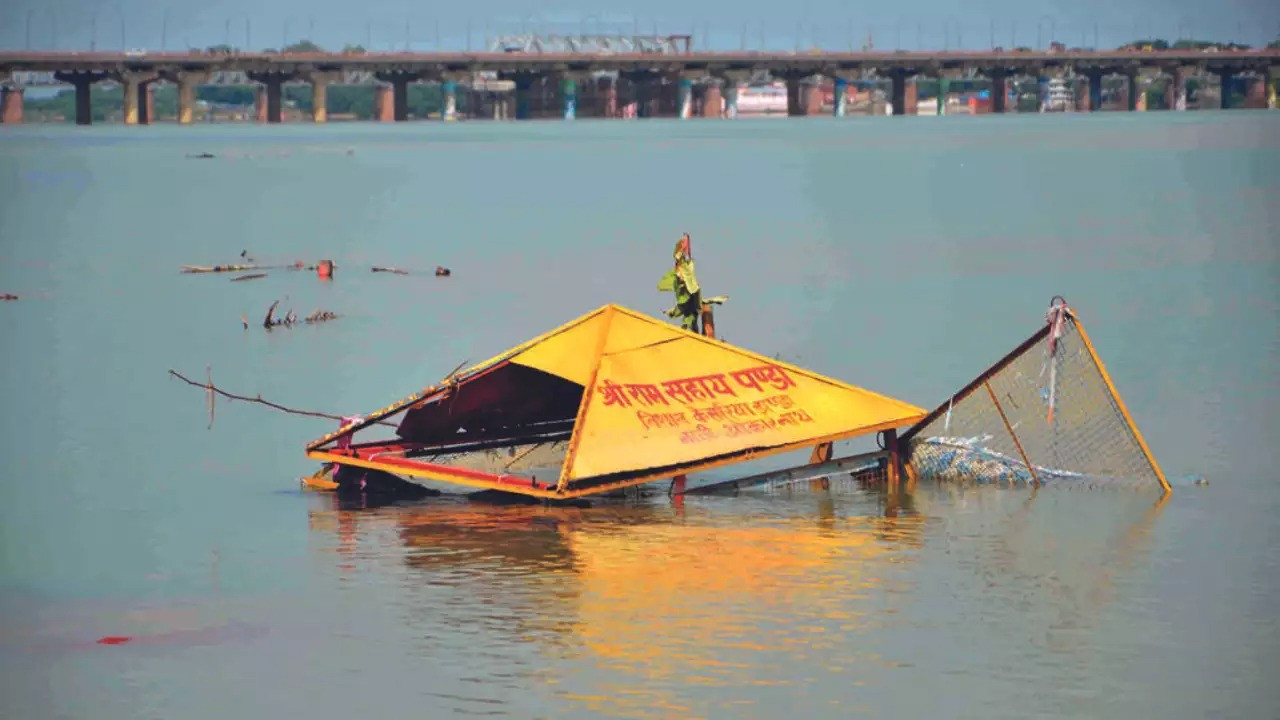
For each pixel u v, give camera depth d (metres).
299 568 26.69
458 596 25.11
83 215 106.56
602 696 21.23
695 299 34.44
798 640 23.11
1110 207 105.19
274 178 147.75
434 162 175.50
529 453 33.97
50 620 24.36
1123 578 25.78
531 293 62.94
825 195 119.56
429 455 33.03
